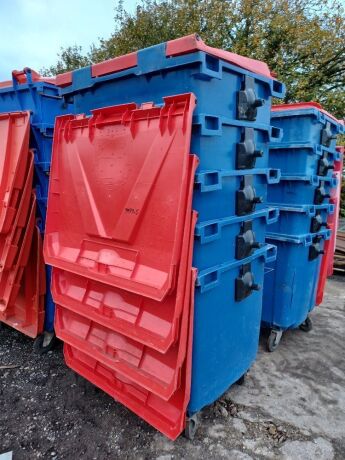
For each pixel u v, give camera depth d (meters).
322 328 3.79
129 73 1.95
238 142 2.05
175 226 1.76
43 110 2.80
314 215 3.21
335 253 6.00
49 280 3.06
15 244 2.86
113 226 2.06
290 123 2.98
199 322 1.98
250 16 8.57
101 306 2.15
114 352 2.17
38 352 3.17
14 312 3.37
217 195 1.96
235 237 2.18
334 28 8.70
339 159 3.78
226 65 1.82
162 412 2.08
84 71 2.19
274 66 8.74
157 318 1.92
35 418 2.38
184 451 2.12
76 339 2.40
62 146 2.39
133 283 1.90
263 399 2.60
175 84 1.80
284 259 3.14
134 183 1.94
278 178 2.49
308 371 2.97
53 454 2.11
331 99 9.00
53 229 2.47
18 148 2.83
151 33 9.41
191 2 8.88
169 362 1.94
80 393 2.63
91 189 2.19
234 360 2.42
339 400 2.61
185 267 1.78
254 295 2.52
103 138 2.10
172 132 1.77
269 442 2.19
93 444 2.17
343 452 2.13
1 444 2.17
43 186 2.93
